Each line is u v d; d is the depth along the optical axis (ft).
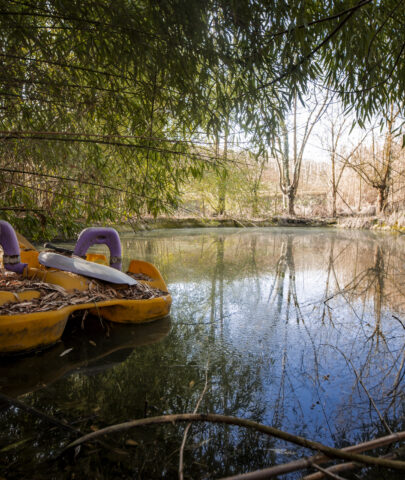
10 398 4.16
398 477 3.05
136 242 20.24
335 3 6.25
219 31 6.38
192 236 24.73
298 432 3.67
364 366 5.33
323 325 7.21
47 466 3.04
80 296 6.43
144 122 8.63
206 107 7.62
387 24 6.54
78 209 13.05
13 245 6.91
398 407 4.20
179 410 4.03
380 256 16.79
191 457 3.26
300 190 50.85
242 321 7.39
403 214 31.89
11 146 7.76
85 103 7.64
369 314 7.95
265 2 6.10
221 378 4.89
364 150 33.35
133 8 6.51
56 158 8.17
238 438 3.58
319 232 29.96
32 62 7.37
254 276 11.82
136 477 2.97
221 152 9.68
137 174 10.12
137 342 6.15
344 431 3.71
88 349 5.78
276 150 8.22
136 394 4.38
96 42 6.92
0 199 11.02
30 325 5.34
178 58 6.64
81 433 3.51
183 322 7.25
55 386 4.51
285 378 4.93
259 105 7.93
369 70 6.67
